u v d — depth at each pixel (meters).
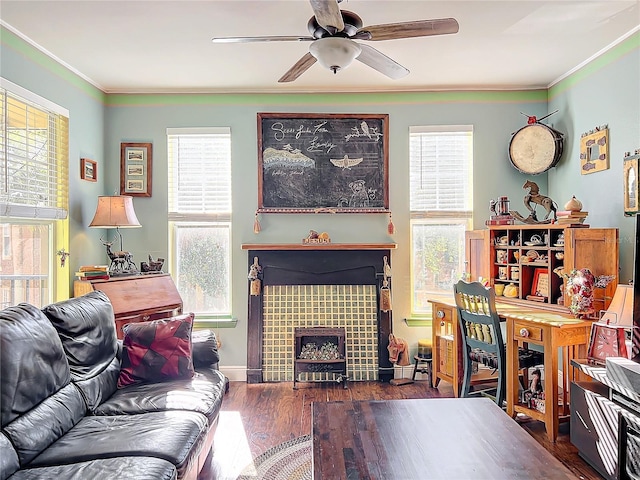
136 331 2.87
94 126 4.10
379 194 4.35
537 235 3.62
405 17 2.88
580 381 2.90
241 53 3.44
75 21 2.89
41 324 2.18
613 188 3.33
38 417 1.95
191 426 2.16
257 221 4.33
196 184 4.35
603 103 3.45
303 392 3.94
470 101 4.34
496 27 3.03
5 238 3.02
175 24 2.95
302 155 4.34
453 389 3.80
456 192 4.36
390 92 4.35
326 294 4.34
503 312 3.31
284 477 2.51
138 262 4.32
